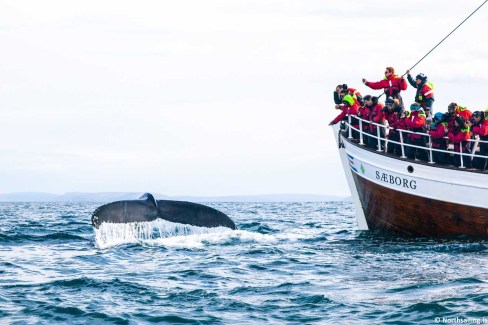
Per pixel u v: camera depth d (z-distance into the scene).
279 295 26.22
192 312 23.77
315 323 22.19
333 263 33.31
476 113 37.94
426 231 40.75
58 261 34.75
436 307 23.61
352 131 44.81
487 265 31.86
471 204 38.28
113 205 35.19
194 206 37.09
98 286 27.92
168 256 35.84
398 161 40.47
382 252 36.84
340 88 44.72
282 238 44.41
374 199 43.00
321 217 84.50
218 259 34.81
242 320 22.67
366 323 22.09
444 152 39.19
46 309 24.16
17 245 41.94
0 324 22.27
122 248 38.44
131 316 23.27
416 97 43.44
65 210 131.62
